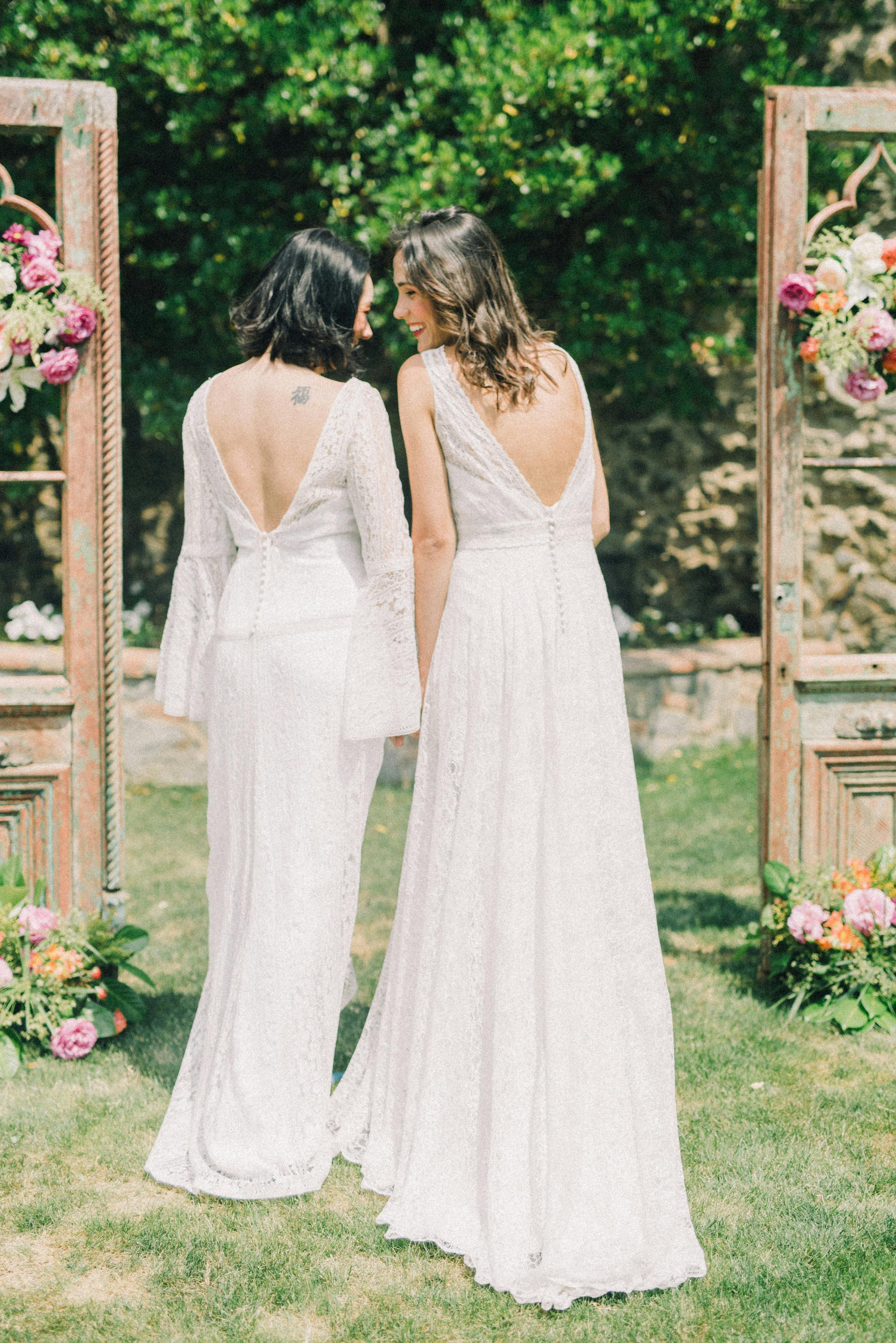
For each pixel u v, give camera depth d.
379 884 5.09
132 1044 3.36
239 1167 2.52
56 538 8.47
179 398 7.33
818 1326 2.12
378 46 7.02
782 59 6.46
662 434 8.31
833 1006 3.52
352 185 6.60
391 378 8.02
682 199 7.05
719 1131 2.84
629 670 7.21
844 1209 2.51
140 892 4.96
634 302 6.71
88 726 3.39
